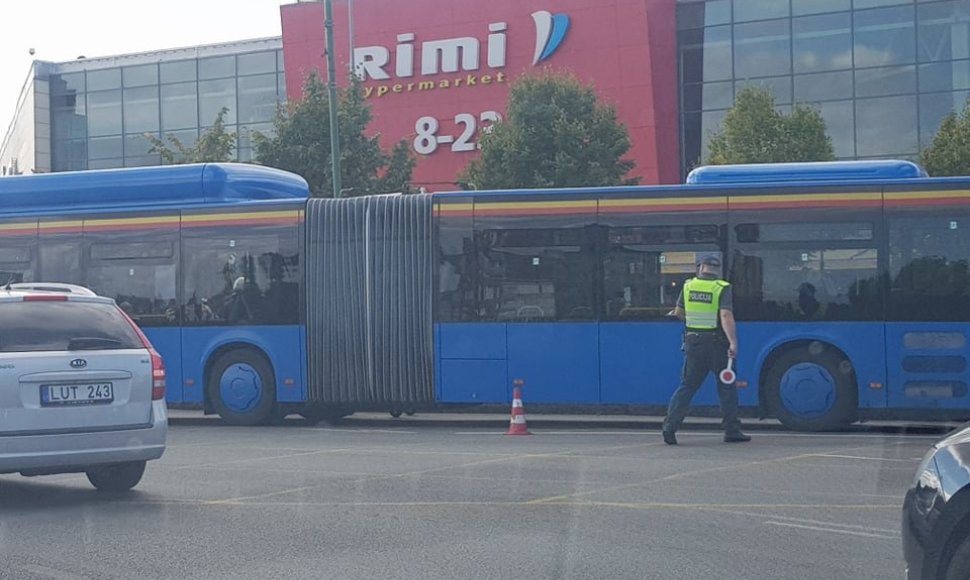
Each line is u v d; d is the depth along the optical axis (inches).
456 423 705.6
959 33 1545.3
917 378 592.7
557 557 309.1
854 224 602.2
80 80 2143.2
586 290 635.5
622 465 471.5
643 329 625.6
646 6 1608.0
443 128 1723.7
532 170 1206.3
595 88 1593.3
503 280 649.6
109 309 416.2
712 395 613.6
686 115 1669.5
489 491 410.3
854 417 600.7
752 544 323.0
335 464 487.5
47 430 385.1
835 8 1598.2
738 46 1644.9
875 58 1583.4
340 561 307.6
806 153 1283.2
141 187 710.5
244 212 693.3
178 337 697.6
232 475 459.5
